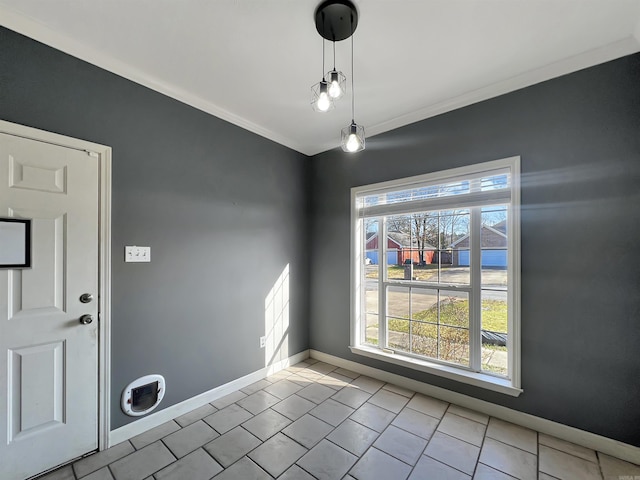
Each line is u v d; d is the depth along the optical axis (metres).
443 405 2.28
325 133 2.92
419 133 2.53
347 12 1.41
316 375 2.85
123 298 1.88
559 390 1.87
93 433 1.73
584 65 1.81
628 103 1.70
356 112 2.51
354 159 2.99
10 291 1.49
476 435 1.90
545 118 1.95
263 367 2.80
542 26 1.56
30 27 1.53
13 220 1.49
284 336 3.04
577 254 1.83
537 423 1.94
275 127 2.79
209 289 2.38
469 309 2.33
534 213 1.97
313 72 1.97
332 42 1.68
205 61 1.85
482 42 1.68
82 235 1.72
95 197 1.77
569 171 1.86
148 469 1.60
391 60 1.84
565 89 1.88
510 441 1.84
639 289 1.66
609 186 1.74
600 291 1.76
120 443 1.82
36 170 1.57
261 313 2.80
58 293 1.63
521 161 2.03
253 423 2.04
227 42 1.68
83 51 1.71
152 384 2.01
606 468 1.61
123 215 1.89
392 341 2.77
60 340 1.63
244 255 2.66
